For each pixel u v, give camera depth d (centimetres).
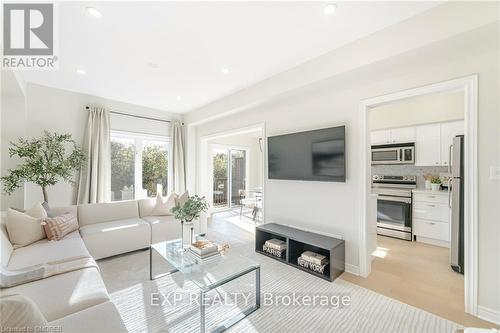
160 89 365
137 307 197
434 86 207
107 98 413
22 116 322
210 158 596
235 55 253
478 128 182
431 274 260
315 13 184
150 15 184
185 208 243
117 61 267
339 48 236
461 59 192
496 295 175
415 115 394
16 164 317
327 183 290
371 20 193
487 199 178
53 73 303
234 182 684
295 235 286
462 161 260
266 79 318
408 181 414
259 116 383
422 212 368
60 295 144
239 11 181
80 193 378
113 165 433
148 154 483
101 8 175
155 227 345
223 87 354
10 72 248
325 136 284
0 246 196
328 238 275
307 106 313
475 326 173
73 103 379
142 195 470
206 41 225
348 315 187
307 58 260
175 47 236
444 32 172
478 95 183
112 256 311
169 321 179
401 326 174
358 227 260
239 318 183
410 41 188
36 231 250
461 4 165
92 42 225
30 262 199
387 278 251
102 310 129
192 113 504
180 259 214
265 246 321
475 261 182
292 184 332
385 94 239
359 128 259
